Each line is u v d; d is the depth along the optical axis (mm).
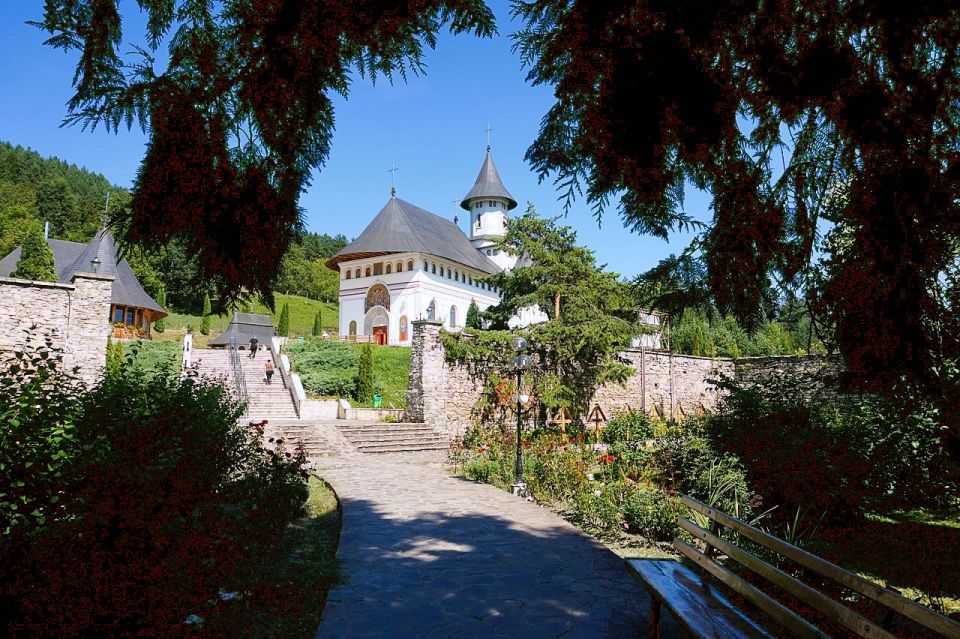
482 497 9766
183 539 5008
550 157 3264
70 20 2574
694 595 3480
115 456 4871
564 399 20297
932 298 3445
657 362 27047
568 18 2586
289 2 2443
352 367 31406
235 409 10188
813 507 8461
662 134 2508
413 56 3035
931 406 6312
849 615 2287
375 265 48375
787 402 10797
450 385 20453
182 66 2617
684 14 2365
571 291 22094
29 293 14250
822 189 3410
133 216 2561
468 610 4559
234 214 2645
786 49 2770
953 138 3029
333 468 13406
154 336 51625
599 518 8156
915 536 8258
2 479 3777
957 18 2666
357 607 4617
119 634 3668
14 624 3266
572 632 4125
